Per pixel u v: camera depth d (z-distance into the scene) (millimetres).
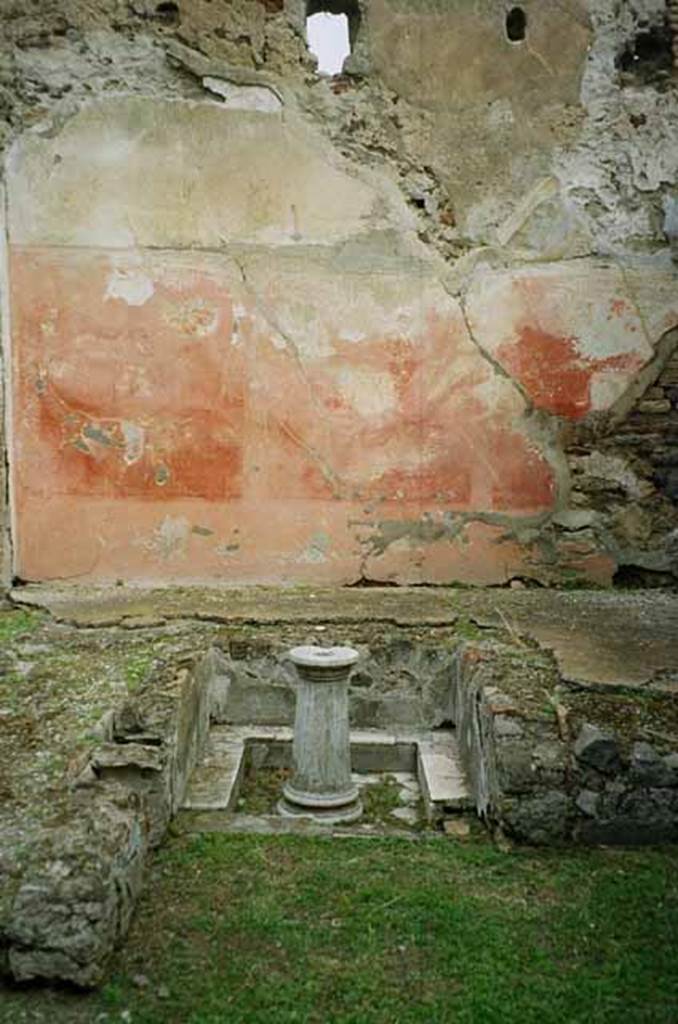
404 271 7023
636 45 7199
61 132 6859
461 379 7051
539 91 7082
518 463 7059
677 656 4953
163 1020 2752
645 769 3938
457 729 5211
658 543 7059
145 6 6910
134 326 6902
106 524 6914
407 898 3467
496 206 7082
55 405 6867
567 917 3350
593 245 7078
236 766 4867
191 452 6949
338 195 7008
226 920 3311
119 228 6898
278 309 6980
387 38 7051
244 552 6996
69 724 4234
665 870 3697
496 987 2941
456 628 5684
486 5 7066
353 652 4668
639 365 7074
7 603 6254
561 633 5457
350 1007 2844
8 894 2951
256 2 6973
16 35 6844
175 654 5168
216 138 6941
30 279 6832
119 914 3121
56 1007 2797
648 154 7098
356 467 7023
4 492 6684
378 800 4770
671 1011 2822
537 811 3924
